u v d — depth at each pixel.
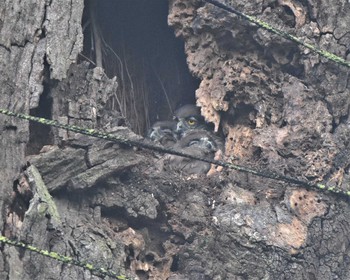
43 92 13.48
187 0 14.96
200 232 13.81
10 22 13.45
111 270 12.73
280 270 13.58
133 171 13.78
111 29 16.22
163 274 13.61
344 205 13.97
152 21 16.31
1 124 12.99
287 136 14.25
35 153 13.27
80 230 12.95
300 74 14.59
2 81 13.20
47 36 13.54
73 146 13.36
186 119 16.45
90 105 13.64
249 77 14.73
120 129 13.66
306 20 14.47
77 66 13.68
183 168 15.17
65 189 13.28
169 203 14.02
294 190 13.94
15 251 12.30
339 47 14.39
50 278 12.36
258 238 13.61
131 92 16.42
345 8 14.45
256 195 14.09
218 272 13.58
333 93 14.32
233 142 14.91
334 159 14.09
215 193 14.23
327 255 13.78
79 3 13.81
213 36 14.88
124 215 13.63
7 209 12.68
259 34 14.52
